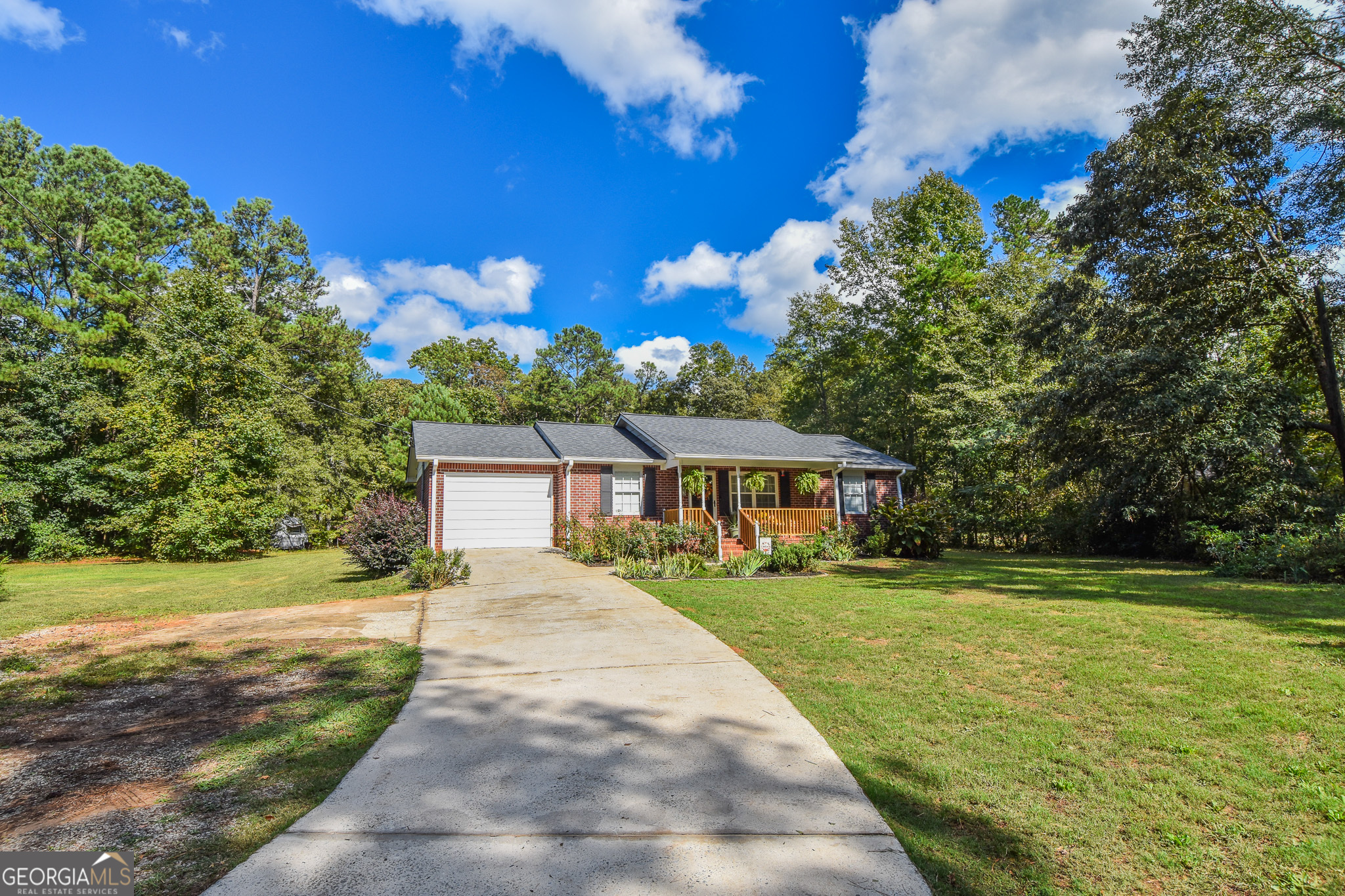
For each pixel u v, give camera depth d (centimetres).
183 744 429
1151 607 878
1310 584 1116
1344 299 1523
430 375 4931
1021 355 2250
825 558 1669
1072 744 421
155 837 304
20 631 807
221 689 557
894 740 430
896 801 347
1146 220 1645
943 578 1255
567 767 385
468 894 256
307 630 798
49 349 2302
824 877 272
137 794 352
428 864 279
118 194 2630
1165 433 1609
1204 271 1521
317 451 2866
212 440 2025
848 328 3438
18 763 396
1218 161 1500
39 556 2027
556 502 1930
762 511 1766
